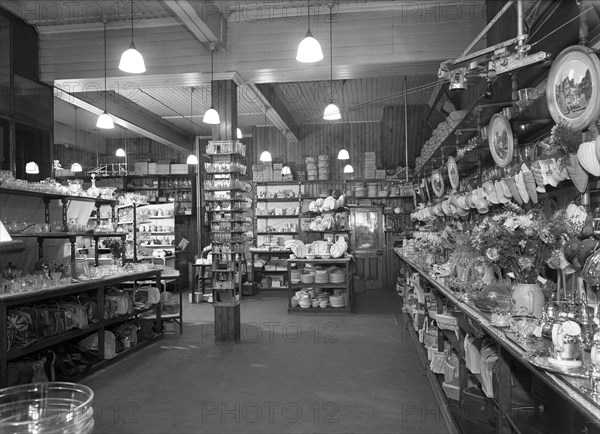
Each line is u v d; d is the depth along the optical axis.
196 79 7.35
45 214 6.15
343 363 5.54
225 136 7.12
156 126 12.12
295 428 3.73
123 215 11.66
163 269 7.99
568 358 1.94
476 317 2.92
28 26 7.26
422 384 4.77
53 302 5.30
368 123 13.04
